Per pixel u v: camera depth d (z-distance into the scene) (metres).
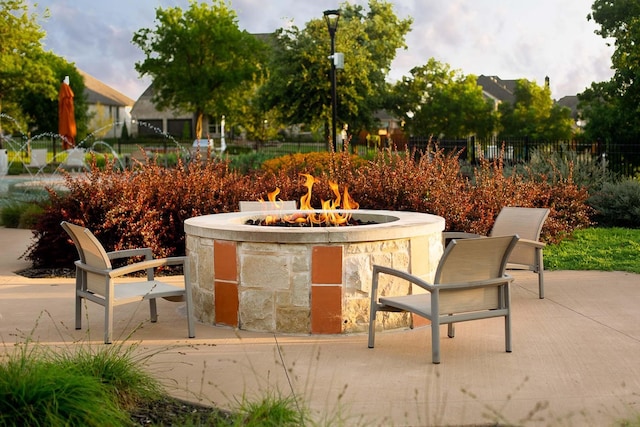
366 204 9.89
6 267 9.33
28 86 39.44
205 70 42.97
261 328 6.01
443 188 9.89
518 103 42.00
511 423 3.86
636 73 23.86
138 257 8.94
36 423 3.41
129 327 6.21
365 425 3.78
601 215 13.66
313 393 4.42
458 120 41.00
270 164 15.38
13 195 16.27
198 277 6.43
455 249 5.01
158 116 64.50
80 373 3.92
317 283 5.86
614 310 6.66
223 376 4.78
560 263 9.20
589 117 25.67
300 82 28.80
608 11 25.45
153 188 9.48
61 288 7.88
